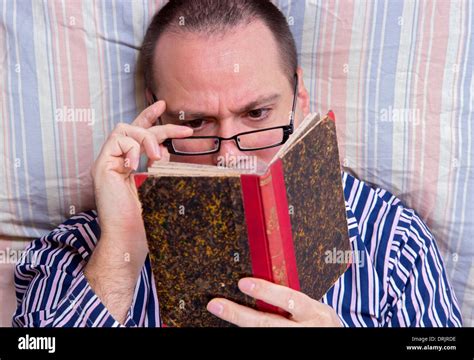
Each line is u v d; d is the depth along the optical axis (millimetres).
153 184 688
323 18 1085
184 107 949
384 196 1158
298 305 717
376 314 1024
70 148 1117
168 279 743
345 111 1124
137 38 1091
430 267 1067
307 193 735
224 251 700
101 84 1101
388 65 1093
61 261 1046
